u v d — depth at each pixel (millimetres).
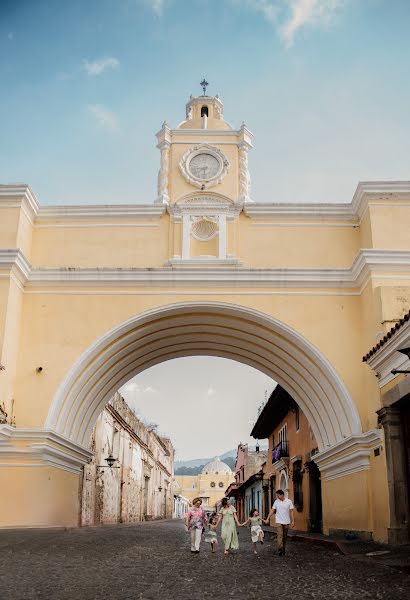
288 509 10836
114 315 14492
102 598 5645
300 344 14391
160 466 44312
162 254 15000
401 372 10109
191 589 6355
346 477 13906
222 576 7469
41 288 14695
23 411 13898
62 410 14141
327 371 14148
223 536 10914
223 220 15047
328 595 6008
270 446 29375
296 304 14531
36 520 13172
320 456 15430
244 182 15461
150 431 37562
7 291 13766
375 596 5930
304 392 16016
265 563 9141
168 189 15484
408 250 13609
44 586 6223
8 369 13672
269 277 14523
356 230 15172
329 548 11883
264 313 14430
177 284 14578
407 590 6258
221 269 14453
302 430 20922
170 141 15867
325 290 14625
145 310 14469
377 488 12195
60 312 14547
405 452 11453
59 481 14492
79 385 14438
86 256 15008
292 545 13430
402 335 10562
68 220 15266
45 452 13406
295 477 21844
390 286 13180
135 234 15156
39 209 15227
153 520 38219
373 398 12875
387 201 14289
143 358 16688
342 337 14352
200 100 16859
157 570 7879
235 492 46031
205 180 15398
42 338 14383
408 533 11008
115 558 9109
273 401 23078
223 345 16891
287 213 15180
